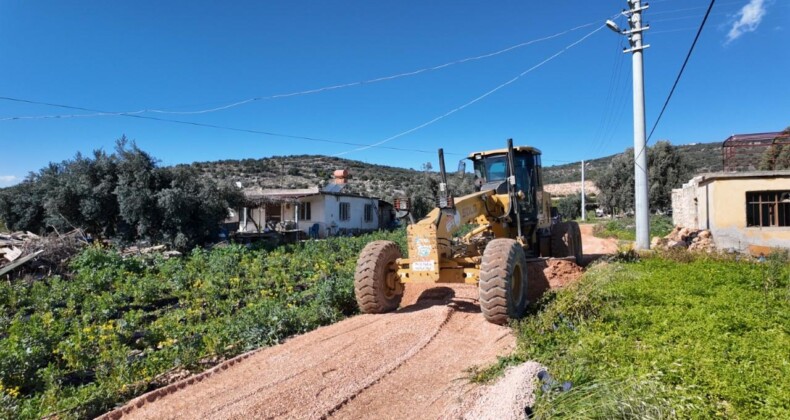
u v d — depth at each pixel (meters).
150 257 14.66
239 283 10.87
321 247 18.56
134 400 4.74
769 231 14.08
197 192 18.98
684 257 11.71
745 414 3.43
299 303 9.32
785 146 26.25
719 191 14.66
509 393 4.01
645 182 15.34
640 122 15.43
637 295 7.30
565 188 75.38
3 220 21.59
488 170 10.01
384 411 4.29
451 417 4.02
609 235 26.58
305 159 77.56
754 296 7.22
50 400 4.83
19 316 8.16
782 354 4.54
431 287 9.24
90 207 17.42
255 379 5.17
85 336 6.52
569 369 4.32
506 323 6.48
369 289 7.35
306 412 4.29
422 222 6.89
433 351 5.75
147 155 18.47
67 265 12.48
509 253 6.61
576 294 6.75
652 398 3.43
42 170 21.11
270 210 29.08
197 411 4.43
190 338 6.79
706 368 4.12
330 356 5.73
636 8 15.43
